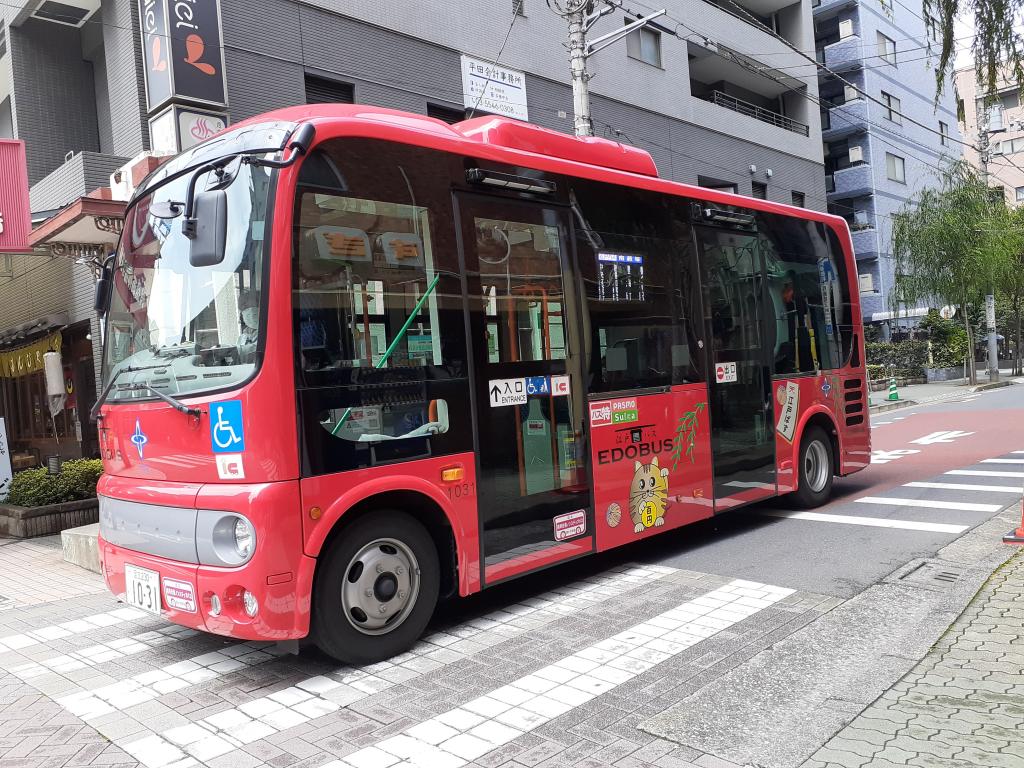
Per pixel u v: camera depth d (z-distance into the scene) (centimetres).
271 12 1234
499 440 493
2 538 882
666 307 636
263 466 383
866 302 3438
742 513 806
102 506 481
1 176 1035
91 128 1424
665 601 517
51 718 381
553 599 539
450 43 1526
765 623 461
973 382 2703
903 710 336
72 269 1247
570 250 558
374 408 427
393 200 451
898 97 3547
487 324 494
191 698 398
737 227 724
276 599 380
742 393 706
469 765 309
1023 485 854
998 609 460
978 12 586
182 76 1079
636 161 663
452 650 447
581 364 555
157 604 429
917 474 992
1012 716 325
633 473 588
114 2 1221
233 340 401
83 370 1280
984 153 2561
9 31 1349
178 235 446
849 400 864
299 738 344
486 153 510
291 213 402
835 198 3431
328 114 438
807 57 2216
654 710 351
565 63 1784
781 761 298
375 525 430
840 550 627
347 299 422
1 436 959
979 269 2411
